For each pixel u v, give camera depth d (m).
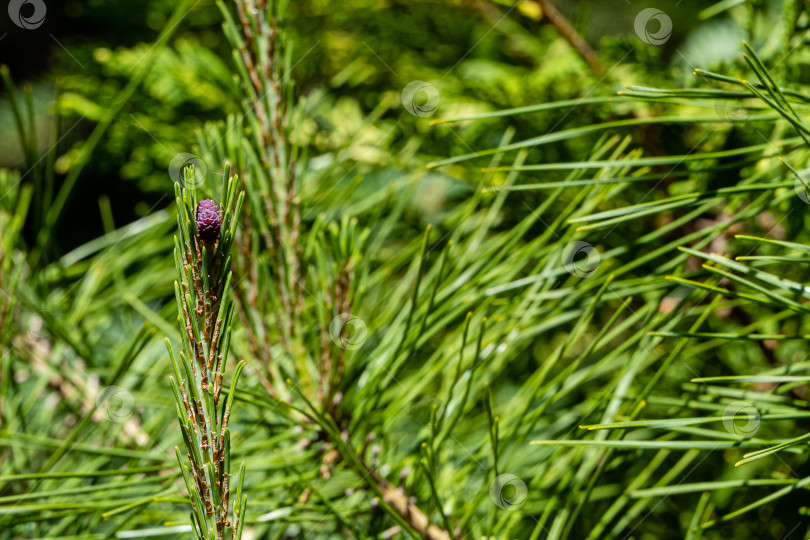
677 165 1.08
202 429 0.75
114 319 1.19
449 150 1.29
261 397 0.86
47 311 1.02
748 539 0.97
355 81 1.50
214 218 0.74
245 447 0.89
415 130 1.31
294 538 0.94
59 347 1.06
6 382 0.97
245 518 0.87
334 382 0.89
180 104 1.53
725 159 0.96
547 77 1.25
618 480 1.06
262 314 0.90
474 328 0.92
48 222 1.10
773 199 0.87
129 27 1.82
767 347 1.02
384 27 1.60
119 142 1.54
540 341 1.22
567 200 1.15
